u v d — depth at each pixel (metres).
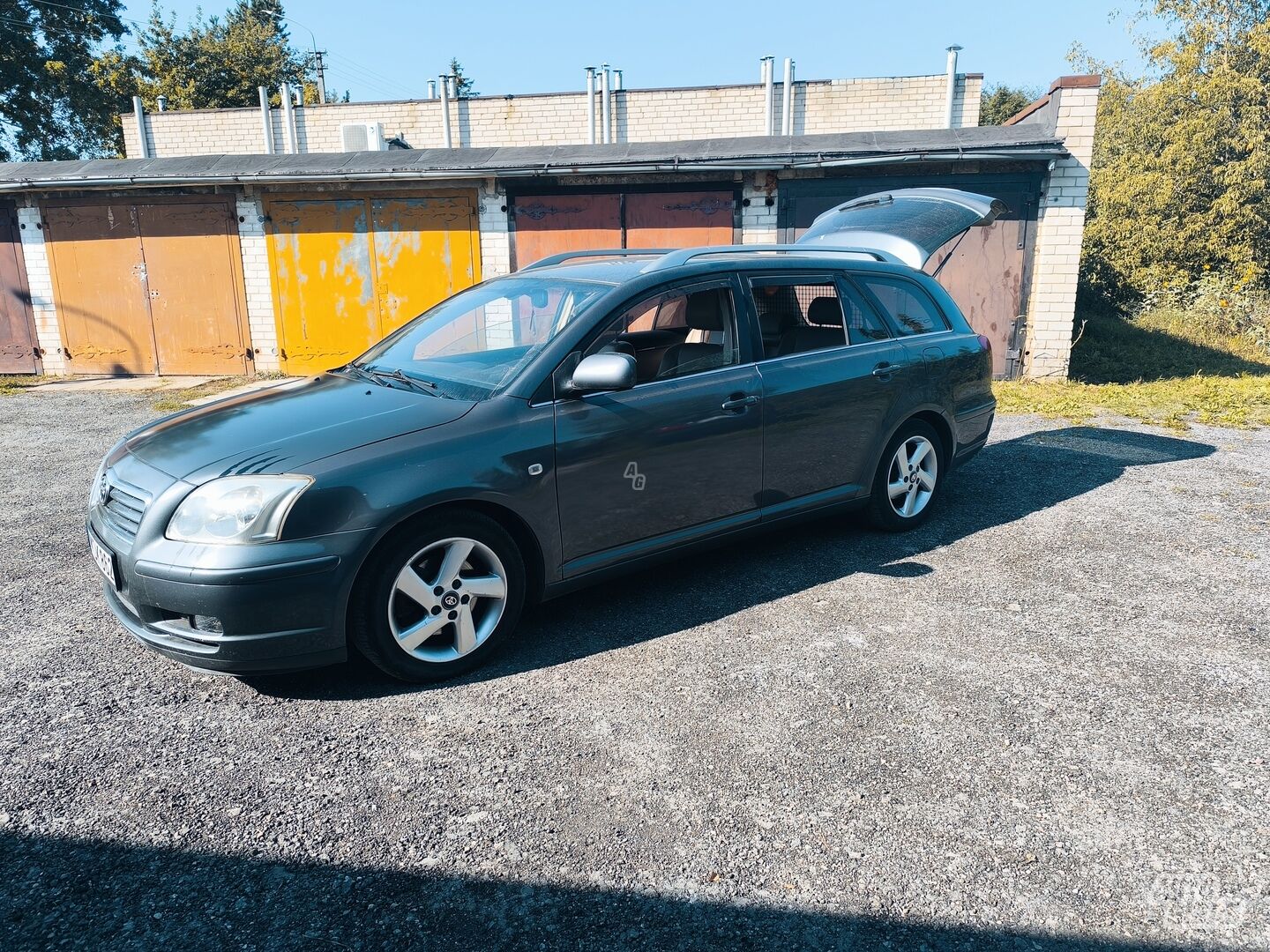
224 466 3.05
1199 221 16.80
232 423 3.45
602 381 3.39
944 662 3.43
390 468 3.10
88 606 4.09
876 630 3.73
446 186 11.15
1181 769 2.71
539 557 3.51
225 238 11.69
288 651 3.00
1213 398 9.20
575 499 3.55
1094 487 5.91
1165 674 3.31
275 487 2.96
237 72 40.22
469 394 3.51
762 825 2.46
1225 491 5.78
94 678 3.38
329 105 26.38
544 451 3.43
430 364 3.92
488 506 3.35
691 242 10.85
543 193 10.98
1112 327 15.06
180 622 3.01
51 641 3.71
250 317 11.91
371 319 11.68
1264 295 16.30
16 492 6.14
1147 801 2.56
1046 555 4.62
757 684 3.27
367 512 3.02
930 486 5.09
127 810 2.56
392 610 3.15
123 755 2.85
